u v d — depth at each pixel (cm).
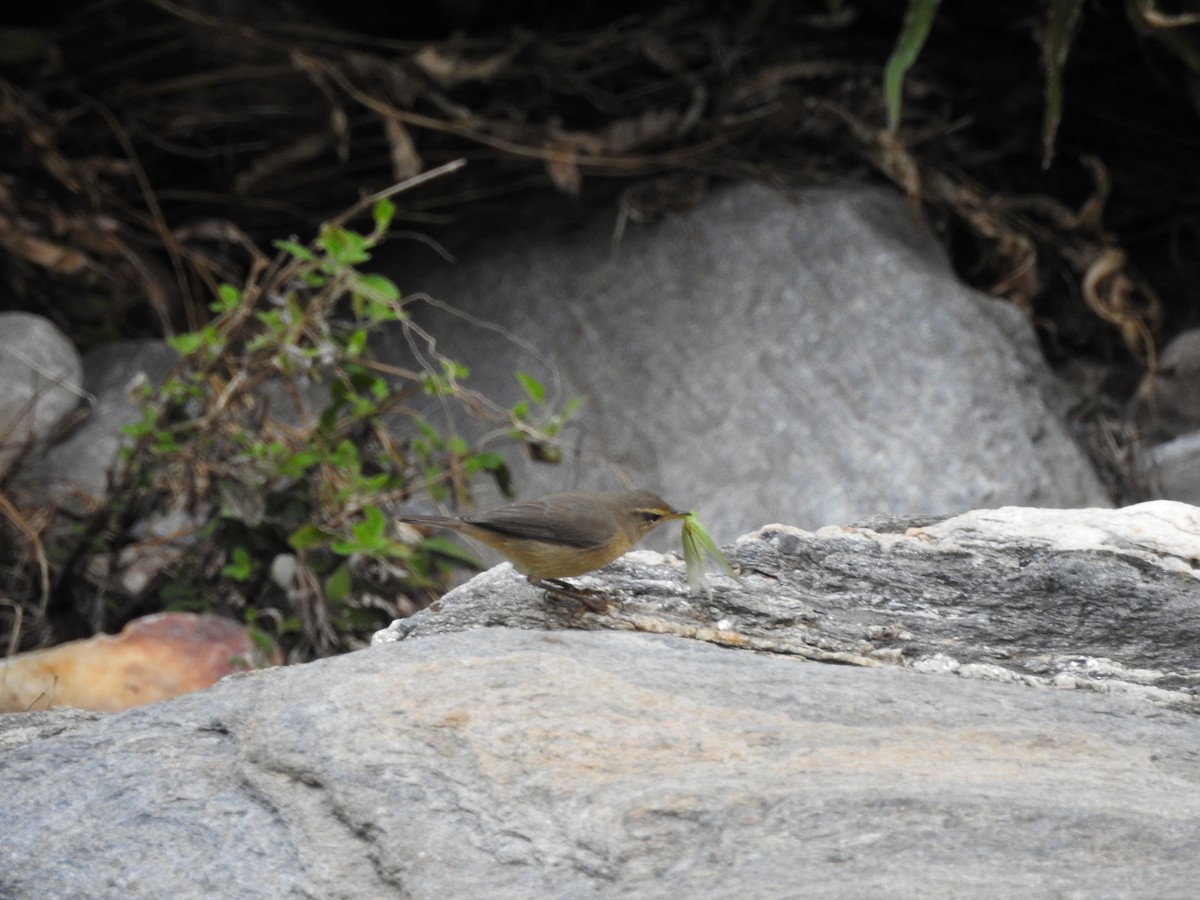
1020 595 673
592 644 579
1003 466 1270
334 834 477
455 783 480
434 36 1628
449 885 444
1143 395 1510
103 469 1256
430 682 528
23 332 1334
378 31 1602
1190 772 498
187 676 951
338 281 1060
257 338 1057
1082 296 1608
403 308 1488
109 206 1470
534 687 525
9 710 904
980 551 715
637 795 464
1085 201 1644
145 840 489
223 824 489
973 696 554
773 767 483
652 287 1453
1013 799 457
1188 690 588
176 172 1537
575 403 1093
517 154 1491
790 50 1534
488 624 627
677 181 1523
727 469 1291
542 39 1512
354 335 1082
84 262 1420
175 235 1429
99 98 1480
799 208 1482
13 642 1033
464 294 1484
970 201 1533
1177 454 1412
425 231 1570
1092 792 468
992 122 1606
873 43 1566
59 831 498
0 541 1148
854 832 443
